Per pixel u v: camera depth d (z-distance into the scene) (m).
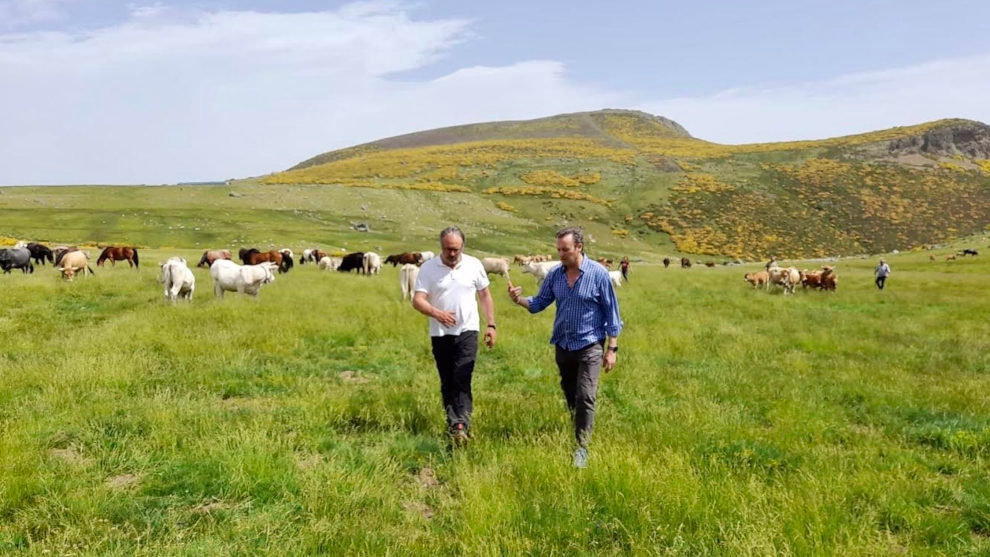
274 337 10.38
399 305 15.35
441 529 3.95
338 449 5.31
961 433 6.31
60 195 94.50
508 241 85.44
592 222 102.00
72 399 6.39
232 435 5.22
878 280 28.45
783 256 90.12
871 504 4.47
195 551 3.52
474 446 5.40
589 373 5.40
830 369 9.84
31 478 4.34
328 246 69.38
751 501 4.21
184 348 9.27
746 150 152.62
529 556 3.58
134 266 31.97
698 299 21.20
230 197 100.38
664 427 6.08
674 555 3.54
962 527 4.18
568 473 4.65
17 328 10.84
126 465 4.82
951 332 14.38
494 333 5.86
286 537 3.75
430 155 159.50
